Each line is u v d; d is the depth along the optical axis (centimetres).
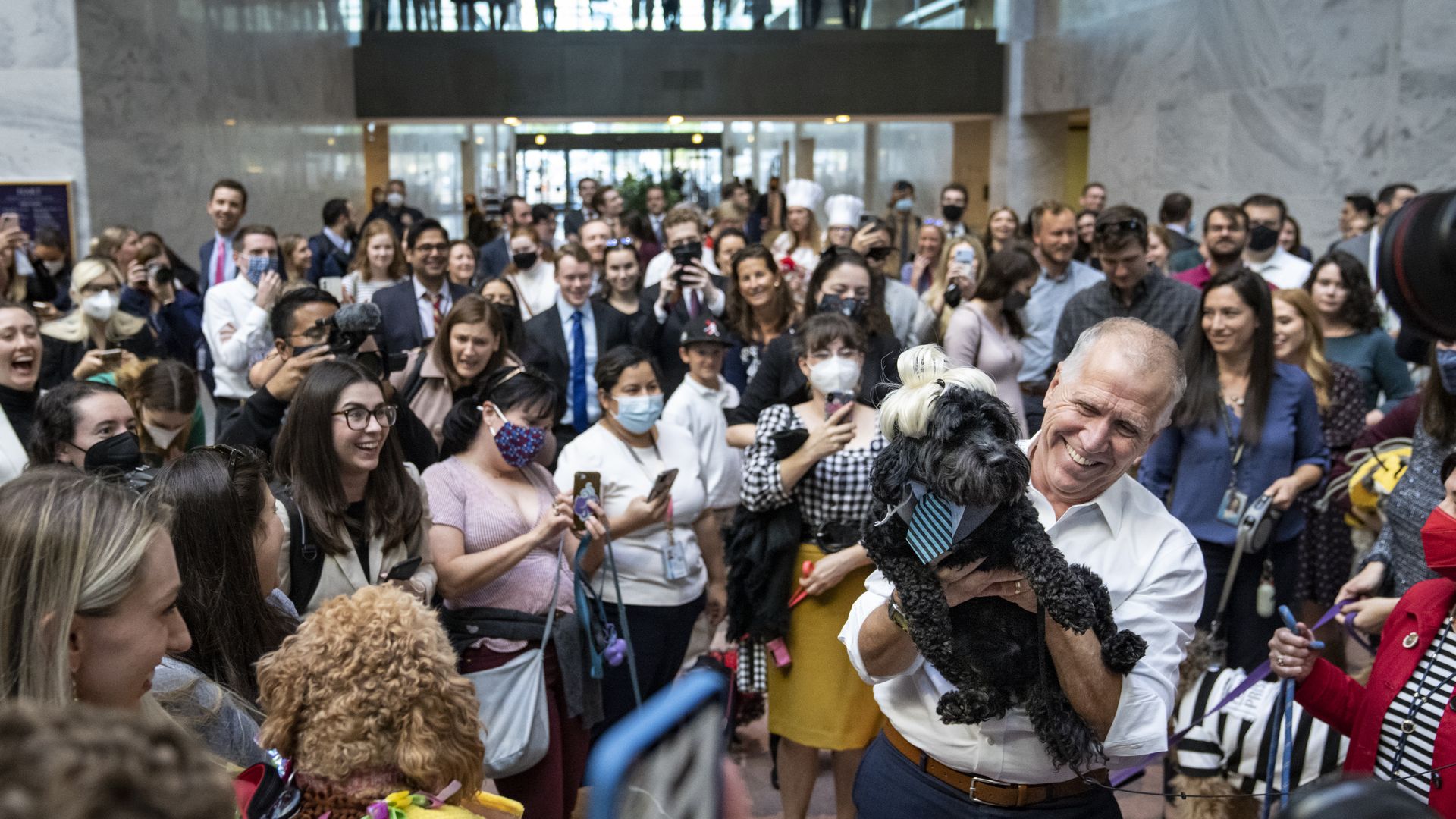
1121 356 214
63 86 923
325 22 1686
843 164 2698
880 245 640
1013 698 204
